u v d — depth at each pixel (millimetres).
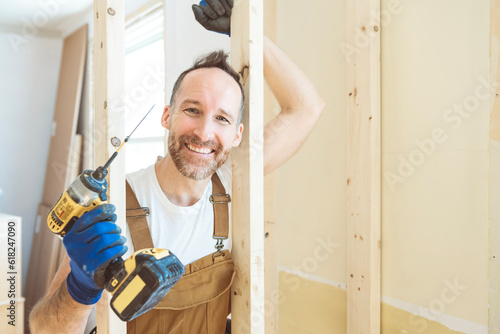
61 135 3410
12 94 3518
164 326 1081
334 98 1880
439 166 1519
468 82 1426
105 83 940
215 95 1159
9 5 3141
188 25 2307
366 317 1655
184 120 1184
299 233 2078
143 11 2785
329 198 1908
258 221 1078
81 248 813
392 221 1678
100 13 953
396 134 1651
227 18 1145
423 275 1569
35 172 3590
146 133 2768
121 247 841
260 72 1072
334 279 1890
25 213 3543
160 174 1216
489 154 1379
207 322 1114
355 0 1680
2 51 3480
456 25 1456
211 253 1160
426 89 1549
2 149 3479
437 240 1526
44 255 3205
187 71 1214
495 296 1374
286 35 2150
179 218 1177
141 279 760
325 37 1914
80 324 978
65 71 3539
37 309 1041
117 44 948
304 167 2043
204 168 1184
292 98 1503
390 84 1670
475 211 1421
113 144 946
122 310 778
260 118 1079
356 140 1688
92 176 853
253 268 1072
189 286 1089
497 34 1351
